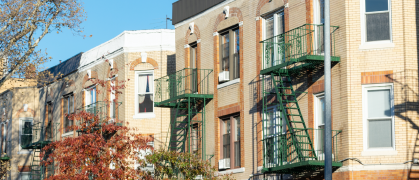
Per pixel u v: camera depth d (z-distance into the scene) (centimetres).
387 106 2025
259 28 2478
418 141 1975
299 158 2091
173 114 3092
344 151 2034
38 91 4488
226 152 2655
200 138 2795
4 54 3069
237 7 2616
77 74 3784
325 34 1741
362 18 2083
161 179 2486
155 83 3234
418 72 2014
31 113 4459
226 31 2702
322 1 2219
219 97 2683
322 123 2159
